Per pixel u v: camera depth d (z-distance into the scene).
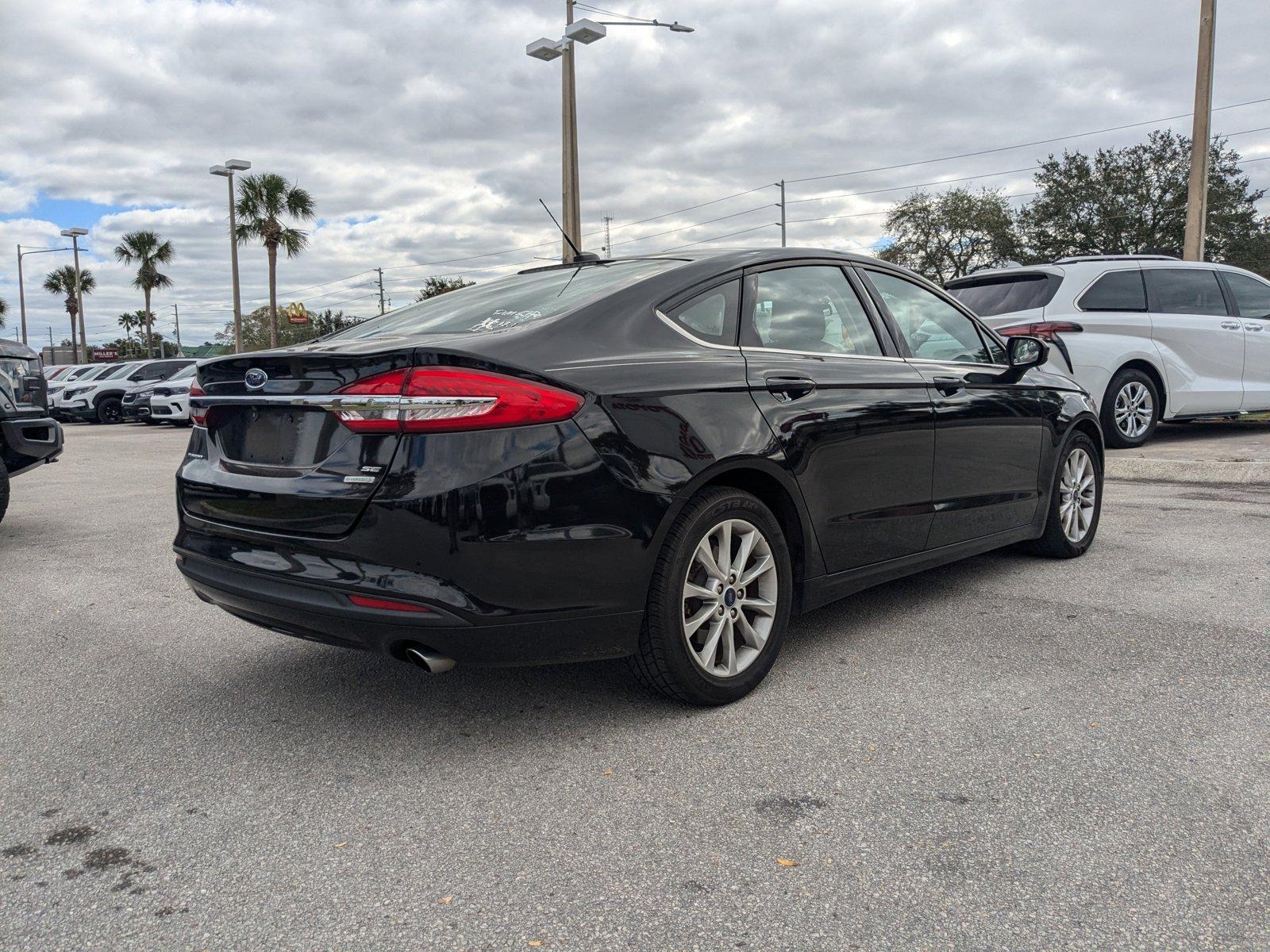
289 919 1.92
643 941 1.81
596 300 2.96
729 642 2.98
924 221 49.28
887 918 1.86
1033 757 2.55
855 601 4.16
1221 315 8.99
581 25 14.78
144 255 51.44
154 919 1.93
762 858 2.09
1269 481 6.92
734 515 2.95
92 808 2.42
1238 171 36.28
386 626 2.47
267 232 36.47
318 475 2.59
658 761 2.61
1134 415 8.38
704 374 2.91
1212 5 13.82
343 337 3.47
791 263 3.51
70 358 54.28
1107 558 4.79
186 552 3.03
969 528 4.01
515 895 1.98
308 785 2.53
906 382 3.62
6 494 6.15
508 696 3.15
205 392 2.97
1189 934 1.79
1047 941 1.78
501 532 2.47
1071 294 8.20
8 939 1.86
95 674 3.46
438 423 2.45
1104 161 37.81
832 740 2.70
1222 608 3.84
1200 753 2.55
